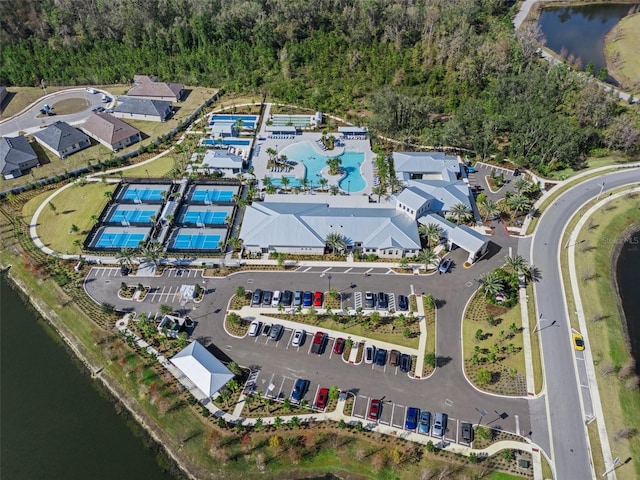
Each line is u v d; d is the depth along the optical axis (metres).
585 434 83.81
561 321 103.69
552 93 173.62
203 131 173.00
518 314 104.94
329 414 86.56
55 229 129.88
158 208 137.62
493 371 93.50
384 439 82.94
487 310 105.75
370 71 199.12
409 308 106.12
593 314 105.25
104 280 113.94
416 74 196.00
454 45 195.12
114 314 105.12
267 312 105.38
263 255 120.19
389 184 140.50
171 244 123.94
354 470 79.81
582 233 126.94
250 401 88.56
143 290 110.88
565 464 79.81
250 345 98.56
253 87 199.88
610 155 157.12
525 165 152.00
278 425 84.12
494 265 117.31
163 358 95.94
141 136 170.88
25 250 123.56
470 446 82.12
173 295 109.69
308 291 110.31
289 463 80.38
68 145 159.25
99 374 95.81
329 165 149.00
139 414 88.69
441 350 97.56
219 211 135.62
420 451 81.38
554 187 143.50
